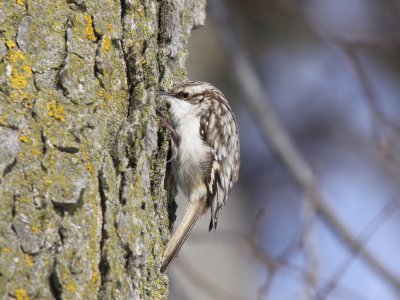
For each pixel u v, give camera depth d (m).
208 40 16.08
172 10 7.74
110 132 6.42
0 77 5.88
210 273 13.28
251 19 16.06
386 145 12.65
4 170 5.64
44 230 5.63
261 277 14.02
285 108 17.73
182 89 8.07
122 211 6.21
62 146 5.91
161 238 7.23
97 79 6.39
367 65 18.12
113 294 5.91
